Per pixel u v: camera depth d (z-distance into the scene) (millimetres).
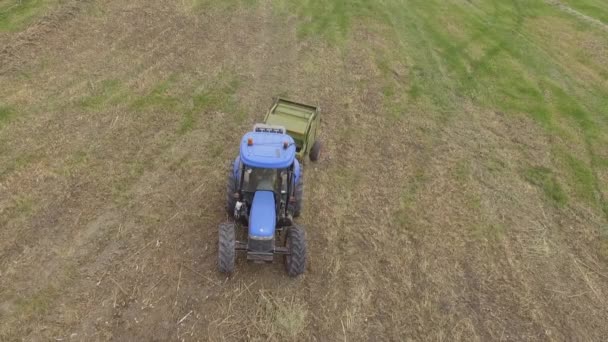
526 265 10453
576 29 24141
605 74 20203
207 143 12477
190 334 7945
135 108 13359
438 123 15312
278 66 17000
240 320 8258
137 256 9109
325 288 9117
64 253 8945
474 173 13195
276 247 8891
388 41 20453
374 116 15133
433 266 10039
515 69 19672
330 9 22625
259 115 13984
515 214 11938
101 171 10977
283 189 8977
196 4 20297
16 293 8148
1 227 9289
